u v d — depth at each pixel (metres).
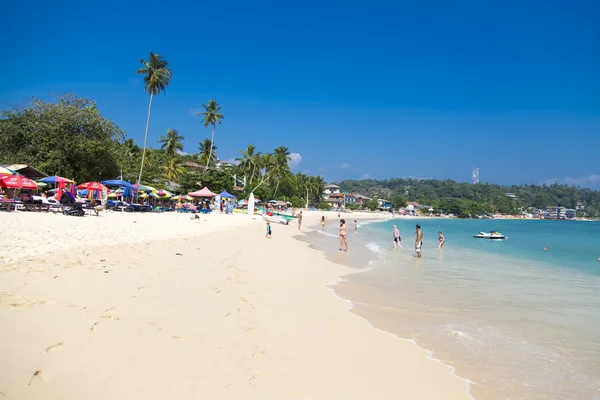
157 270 9.59
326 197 150.00
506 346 6.87
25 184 19.70
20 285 6.56
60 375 3.88
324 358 5.57
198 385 4.13
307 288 10.62
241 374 4.59
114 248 11.89
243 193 72.75
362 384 4.90
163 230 19.25
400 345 6.61
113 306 6.21
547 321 8.51
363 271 14.80
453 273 14.89
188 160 105.56
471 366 5.91
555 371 5.87
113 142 40.22
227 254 14.63
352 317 8.12
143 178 53.50
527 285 12.84
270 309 7.80
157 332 5.40
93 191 31.84
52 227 14.26
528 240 39.41
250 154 80.62
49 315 5.37
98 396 3.61
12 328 4.77
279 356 5.37
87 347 4.58
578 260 21.09
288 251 19.02
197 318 6.33
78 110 36.38
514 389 5.21
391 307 9.30
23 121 34.75
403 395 4.74
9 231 11.91
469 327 7.91
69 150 34.69
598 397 5.07
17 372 3.80
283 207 84.94
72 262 8.96
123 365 4.29
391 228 56.91
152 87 45.88
